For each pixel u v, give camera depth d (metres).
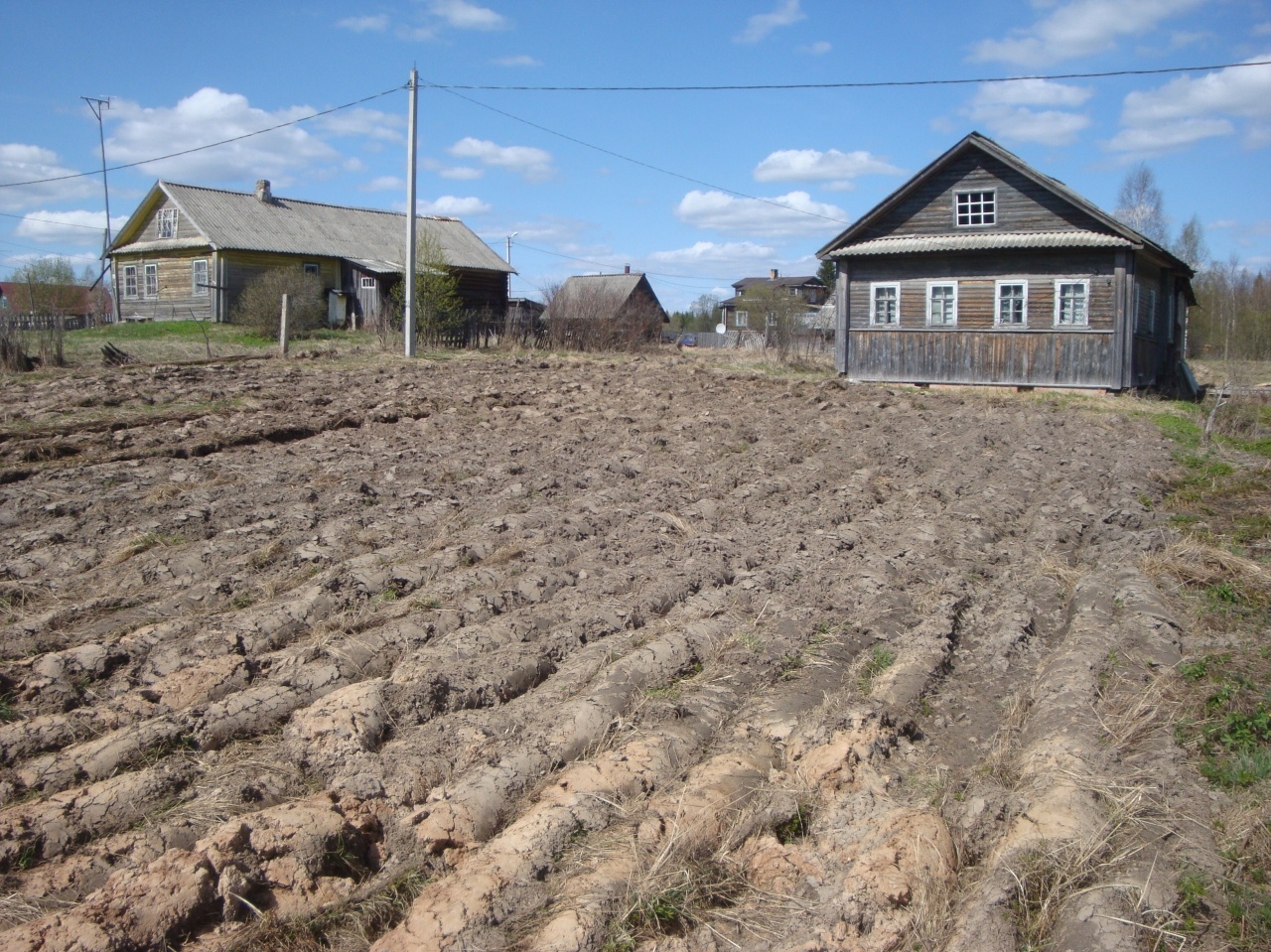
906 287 23.58
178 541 8.11
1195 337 50.69
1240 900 3.89
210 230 34.19
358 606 6.91
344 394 16.41
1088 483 11.73
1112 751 5.05
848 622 6.89
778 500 10.36
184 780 4.72
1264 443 16.36
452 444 12.70
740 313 74.38
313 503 9.35
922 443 14.28
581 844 4.35
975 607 7.45
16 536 8.07
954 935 3.81
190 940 3.76
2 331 18.78
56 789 4.61
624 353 29.53
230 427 12.90
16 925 3.74
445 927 3.79
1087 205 21.30
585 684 5.83
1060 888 4.02
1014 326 22.45
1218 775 4.88
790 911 4.00
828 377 24.38
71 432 12.23
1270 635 6.80
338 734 5.09
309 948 3.78
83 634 6.26
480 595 7.02
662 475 11.16
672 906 3.93
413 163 23.73
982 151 22.52
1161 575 8.07
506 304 41.22
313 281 31.61
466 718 5.41
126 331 31.12
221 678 5.68
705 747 5.24
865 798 4.70
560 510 9.49
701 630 6.50
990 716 5.79
